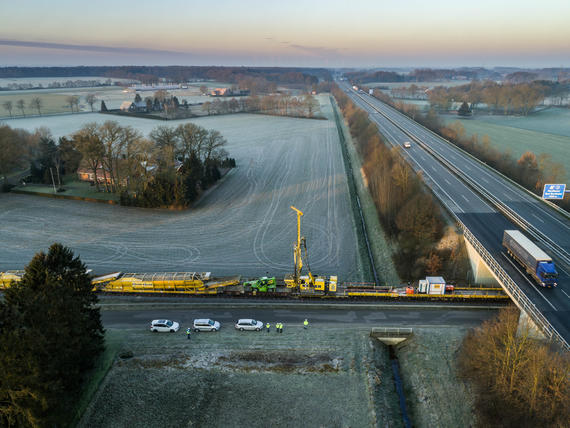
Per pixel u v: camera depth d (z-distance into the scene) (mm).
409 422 41344
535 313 44594
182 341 51781
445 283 60688
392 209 88500
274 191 116688
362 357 48219
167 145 124312
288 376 45625
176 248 82062
